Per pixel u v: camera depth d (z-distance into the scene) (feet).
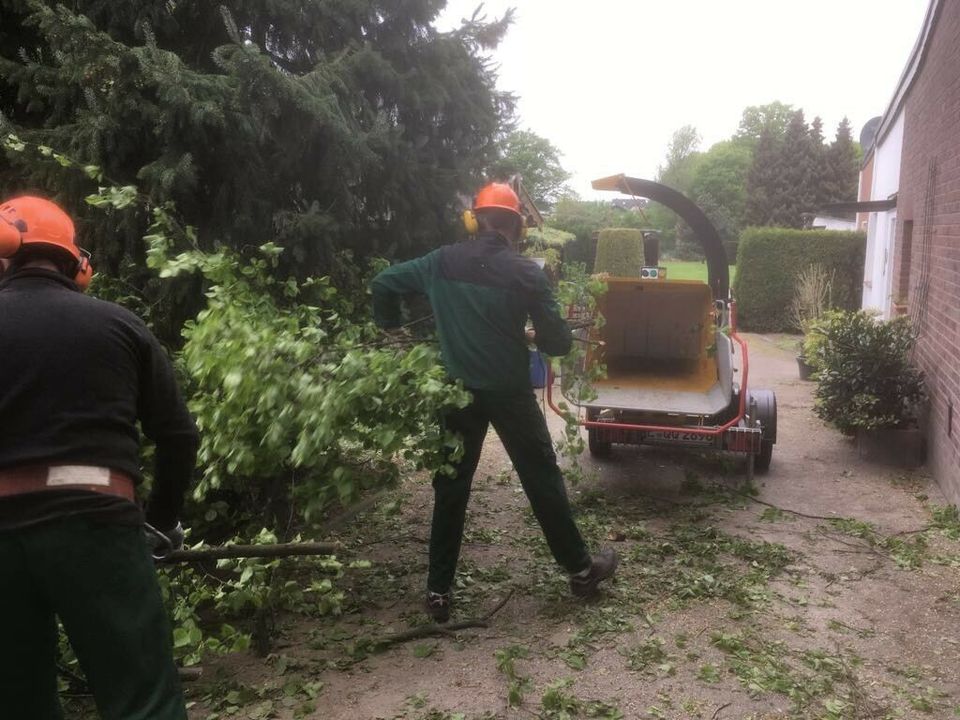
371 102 18.49
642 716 10.64
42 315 6.97
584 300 18.10
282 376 10.44
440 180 19.25
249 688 11.28
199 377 10.78
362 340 14.44
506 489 21.07
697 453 24.90
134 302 14.43
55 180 14.51
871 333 24.26
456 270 12.90
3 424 6.71
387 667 12.00
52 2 15.62
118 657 6.84
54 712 7.45
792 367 43.50
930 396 23.30
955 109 21.99
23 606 6.82
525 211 57.47
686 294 23.94
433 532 13.30
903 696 11.26
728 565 15.87
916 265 29.09
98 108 14.10
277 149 16.12
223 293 11.39
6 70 15.08
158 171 14.23
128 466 7.15
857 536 17.71
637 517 18.94
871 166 55.06
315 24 17.21
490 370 12.71
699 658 12.18
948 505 19.39
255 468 10.85
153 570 7.32
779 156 180.14
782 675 11.60
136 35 15.37
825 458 24.52
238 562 10.21
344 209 17.03
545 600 14.29
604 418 22.22
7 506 6.58
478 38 19.84
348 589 14.74
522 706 10.87
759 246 59.16
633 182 23.49
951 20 23.47
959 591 14.80
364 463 11.85
